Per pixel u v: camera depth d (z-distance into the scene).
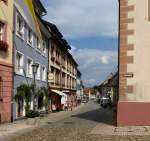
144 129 19.64
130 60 21.56
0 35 26.25
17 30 29.69
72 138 16.36
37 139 16.17
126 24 21.78
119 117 21.36
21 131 20.58
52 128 22.17
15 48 28.84
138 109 21.19
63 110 59.09
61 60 60.66
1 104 25.59
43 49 42.81
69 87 75.88
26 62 33.28
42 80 42.00
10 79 27.39
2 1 26.05
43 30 41.09
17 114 29.72
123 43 21.77
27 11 32.41
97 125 23.64
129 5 21.80
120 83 21.62
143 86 21.31
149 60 21.36
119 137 16.61
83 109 66.12
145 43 21.48
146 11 21.61
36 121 26.11
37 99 37.81
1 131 20.53
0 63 25.44
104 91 137.12
